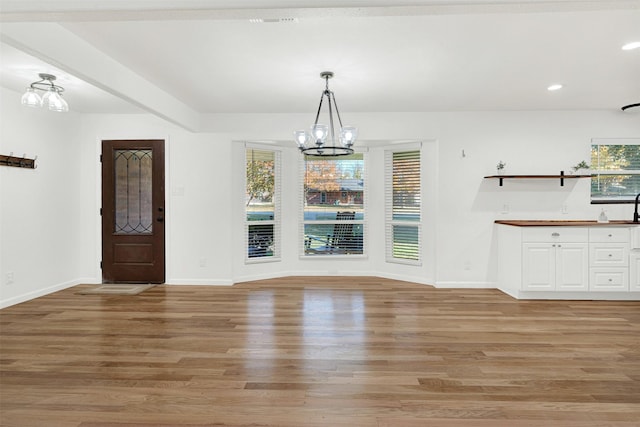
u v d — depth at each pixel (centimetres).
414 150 559
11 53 314
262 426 201
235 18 201
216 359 286
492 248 524
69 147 523
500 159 521
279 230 592
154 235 546
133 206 548
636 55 321
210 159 540
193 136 541
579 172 508
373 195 596
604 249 458
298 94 437
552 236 460
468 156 523
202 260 543
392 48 304
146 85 385
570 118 517
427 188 543
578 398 229
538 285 461
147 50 308
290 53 314
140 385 245
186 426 200
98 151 543
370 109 510
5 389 240
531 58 327
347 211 604
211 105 490
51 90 366
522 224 461
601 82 394
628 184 523
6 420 206
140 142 543
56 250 501
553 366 274
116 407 219
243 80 385
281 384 246
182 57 324
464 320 380
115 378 255
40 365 275
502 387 243
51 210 491
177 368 270
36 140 466
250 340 324
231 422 204
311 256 599
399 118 527
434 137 524
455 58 326
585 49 308
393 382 249
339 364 277
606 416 211
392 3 184
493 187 523
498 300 459
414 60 330
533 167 520
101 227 546
